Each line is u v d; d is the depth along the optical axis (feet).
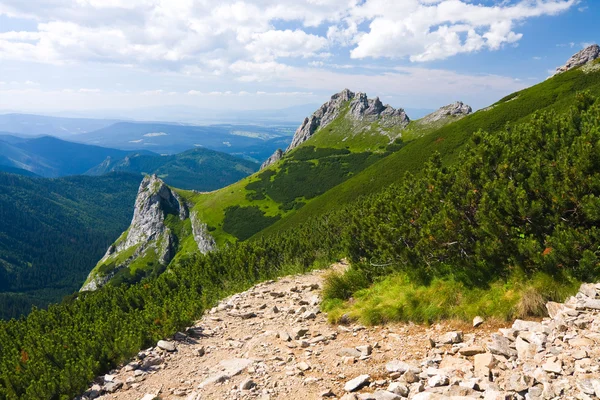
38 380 28.84
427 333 26.63
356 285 39.73
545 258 24.91
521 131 39.50
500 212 29.27
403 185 51.24
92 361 28.94
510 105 323.98
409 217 39.63
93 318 64.85
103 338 34.32
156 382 26.22
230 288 64.90
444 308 28.12
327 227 88.89
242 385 22.79
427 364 21.62
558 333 20.06
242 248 87.56
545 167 30.04
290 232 133.59
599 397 13.80
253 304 46.09
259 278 66.23
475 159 33.94
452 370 19.95
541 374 16.78
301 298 45.09
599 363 16.19
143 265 583.17
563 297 23.71
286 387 22.30
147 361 29.53
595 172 25.88
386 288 35.70
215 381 24.53
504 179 31.99
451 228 31.42
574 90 290.15
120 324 39.37
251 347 30.48
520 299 24.85
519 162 32.63
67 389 26.32
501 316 25.02
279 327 35.63
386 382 20.68
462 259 30.37
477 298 27.55
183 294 59.88
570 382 15.57
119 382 26.53
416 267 34.35
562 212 27.35
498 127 296.71
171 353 31.32
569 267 24.68
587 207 24.52
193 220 606.14
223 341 33.55
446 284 30.09
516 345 20.36
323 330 32.50
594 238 24.30
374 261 42.09
